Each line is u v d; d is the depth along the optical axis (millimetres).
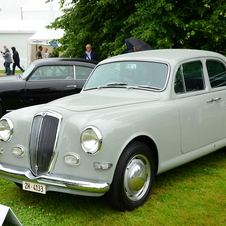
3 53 21281
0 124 4059
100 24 11766
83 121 3586
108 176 3488
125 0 10492
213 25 8750
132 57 4973
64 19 12453
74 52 11992
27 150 3855
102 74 5125
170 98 4367
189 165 5402
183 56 4773
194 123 4535
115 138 3494
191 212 3795
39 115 3834
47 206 4023
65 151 3590
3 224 3453
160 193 4328
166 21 9352
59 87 8320
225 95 5148
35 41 18500
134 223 3561
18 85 8070
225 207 3922
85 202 4102
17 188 4609
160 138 4027
